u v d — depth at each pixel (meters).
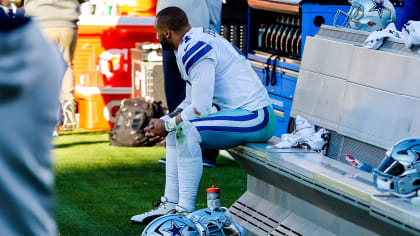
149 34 22.81
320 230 9.89
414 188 7.66
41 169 4.40
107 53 22.58
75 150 19.11
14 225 4.32
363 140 9.78
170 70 15.83
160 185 15.24
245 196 12.11
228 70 10.95
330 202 9.06
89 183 15.39
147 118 19.69
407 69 9.02
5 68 4.14
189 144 10.59
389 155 7.84
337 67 10.53
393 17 11.66
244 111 10.94
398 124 9.10
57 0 19.62
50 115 4.42
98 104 22.56
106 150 19.17
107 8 22.70
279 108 17.70
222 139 10.74
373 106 9.62
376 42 9.70
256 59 18.64
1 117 4.20
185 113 10.66
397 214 7.34
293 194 10.42
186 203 10.77
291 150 10.58
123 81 22.80
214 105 11.09
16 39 4.18
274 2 17.00
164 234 9.31
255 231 11.21
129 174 16.28
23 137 4.28
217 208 10.31
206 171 16.59
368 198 7.87
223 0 19.62
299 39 16.95
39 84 4.29
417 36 8.89
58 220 12.53
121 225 12.23
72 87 21.78
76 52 22.52
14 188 4.28
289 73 17.12
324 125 10.77
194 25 14.98
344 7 16.02
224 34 19.81
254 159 10.70
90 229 11.98
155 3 23.03
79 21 21.45
